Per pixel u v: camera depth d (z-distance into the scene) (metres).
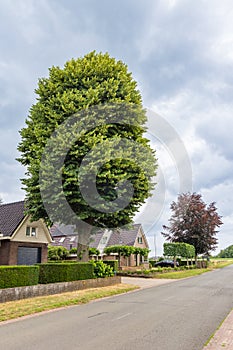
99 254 34.12
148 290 15.48
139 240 41.97
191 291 14.55
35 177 16.69
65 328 7.11
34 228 23.92
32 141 18.19
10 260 21.80
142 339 6.10
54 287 13.16
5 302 10.67
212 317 8.29
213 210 41.59
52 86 17.88
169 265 41.09
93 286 15.88
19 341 6.06
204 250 41.03
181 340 6.02
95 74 18.00
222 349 5.38
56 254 31.61
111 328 7.06
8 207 25.94
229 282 19.42
